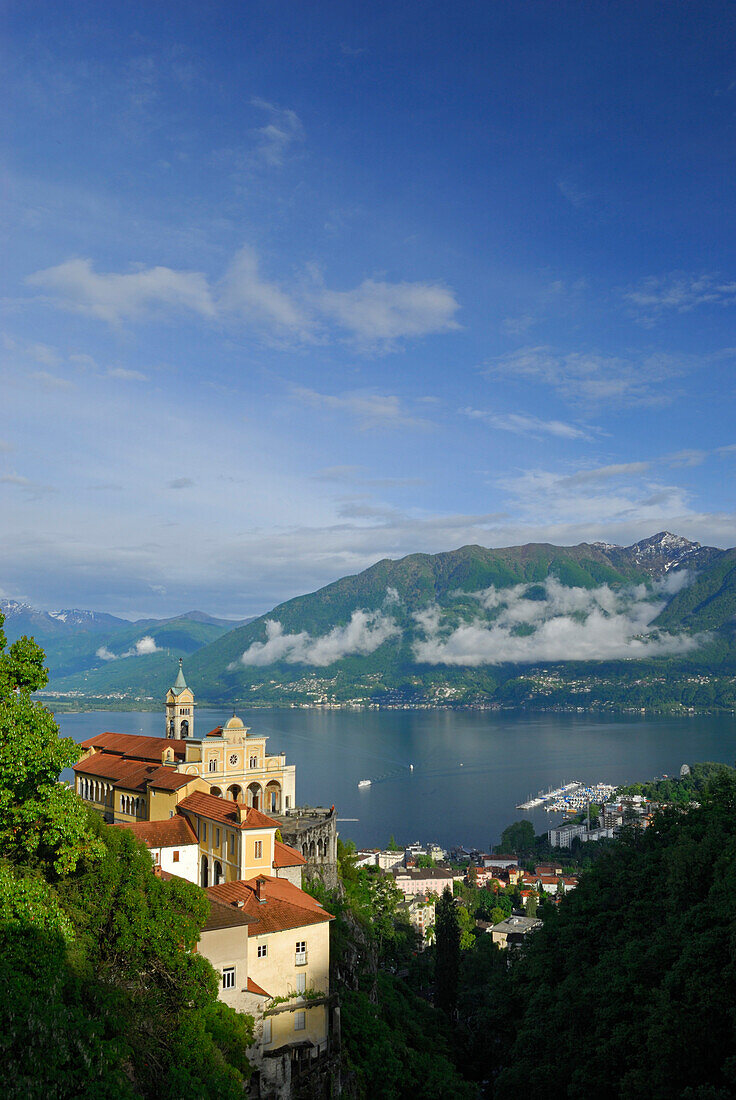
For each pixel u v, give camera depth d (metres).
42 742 62.75
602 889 133.12
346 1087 82.38
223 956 74.06
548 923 138.88
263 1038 75.94
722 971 85.38
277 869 103.81
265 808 149.75
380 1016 107.88
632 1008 95.69
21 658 65.56
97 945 62.72
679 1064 81.50
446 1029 133.62
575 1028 102.50
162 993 64.44
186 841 111.19
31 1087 45.16
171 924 65.75
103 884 65.69
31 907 55.66
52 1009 49.06
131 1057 56.69
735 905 92.00
